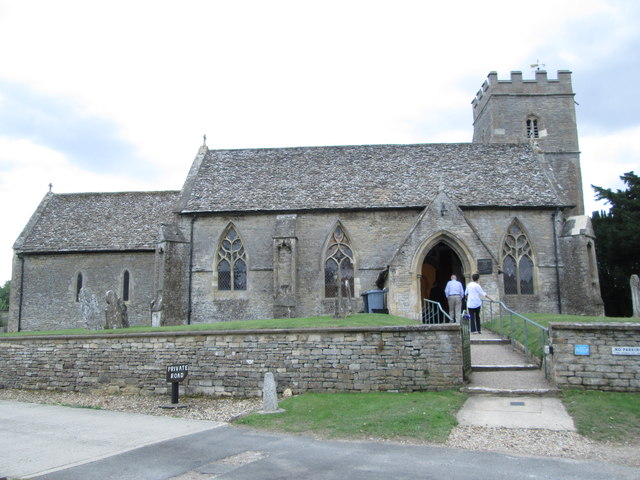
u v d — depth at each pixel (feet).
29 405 58.18
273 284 97.45
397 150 115.75
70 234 118.32
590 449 34.42
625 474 29.45
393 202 99.14
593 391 46.80
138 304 111.45
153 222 119.65
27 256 115.85
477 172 107.14
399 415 42.52
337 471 30.53
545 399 46.06
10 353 68.69
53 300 113.80
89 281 113.70
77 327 111.75
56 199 130.00
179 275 98.63
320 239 99.60
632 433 37.09
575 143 137.08
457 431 38.91
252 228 101.14
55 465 34.06
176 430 43.68
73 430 44.65
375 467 31.14
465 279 88.58
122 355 62.54
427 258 111.55
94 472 32.17
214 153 118.83
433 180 104.99
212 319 98.94
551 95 138.41
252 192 104.83
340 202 100.32
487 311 85.40
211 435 41.27
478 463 31.71
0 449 38.50
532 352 58.03
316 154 115.96
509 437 37.17
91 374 63.77
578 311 93.61
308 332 55.31
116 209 125.18
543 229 98.89
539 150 112.78
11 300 114.52
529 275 98.84
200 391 58.39
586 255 94.22
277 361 56.03
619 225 127.65
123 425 46.37
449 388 50.57
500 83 138.62
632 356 46.52
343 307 84.07
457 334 51.24
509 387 49.39
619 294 134.00
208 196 104.37
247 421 45.14
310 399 50.98
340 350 54.08
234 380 57.21
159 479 30.40
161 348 60.75
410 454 33.91
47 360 66.44
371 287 97.45
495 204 97.60
